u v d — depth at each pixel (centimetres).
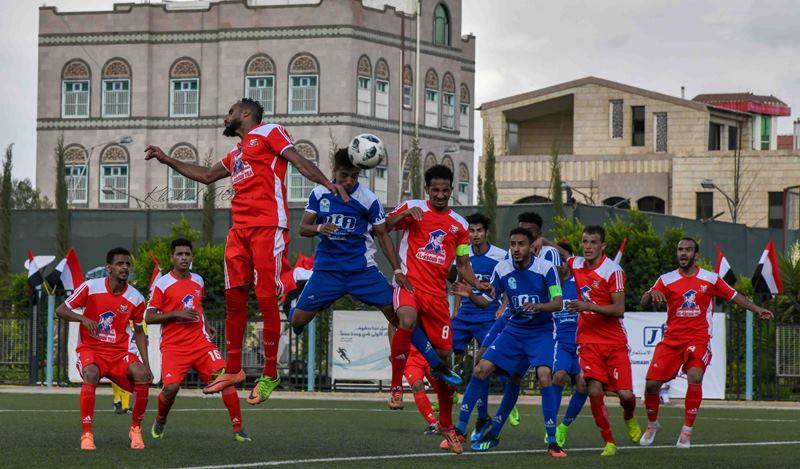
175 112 7631
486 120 7862
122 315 1616
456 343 1977
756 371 3012
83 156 7744
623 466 1439
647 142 7700
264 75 7419
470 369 2948
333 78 7300
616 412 2467
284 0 7556
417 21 7081
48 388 3086
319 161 7306
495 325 1717
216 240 5266
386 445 1666
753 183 7475
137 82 7669
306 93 7344
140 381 1599
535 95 7781
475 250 1938
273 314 1438
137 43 7675
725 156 7444
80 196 7725
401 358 1552
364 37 7369
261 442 1689
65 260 3103
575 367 1720
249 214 1429
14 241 5731
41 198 7925
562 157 7638
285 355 3159
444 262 1570
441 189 1568
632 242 3253
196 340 1692
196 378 3173
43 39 7806
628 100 7725
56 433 1794
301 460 1445
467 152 8106
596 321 1689
